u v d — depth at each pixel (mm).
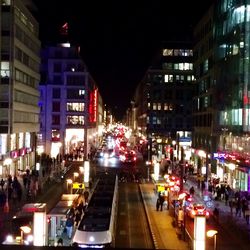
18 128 81062
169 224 47812
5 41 75188
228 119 75938
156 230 45000
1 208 51250
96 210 37812
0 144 73750
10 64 75250
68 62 134625
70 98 133250
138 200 62906
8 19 75125
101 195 45562
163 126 156625
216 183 68000
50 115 132375
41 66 135000
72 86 133500
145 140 146000
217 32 84000
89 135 143500
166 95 157375
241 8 69500
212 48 89562
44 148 131125
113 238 36938
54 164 94500
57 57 135000
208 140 91812
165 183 63562
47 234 32781
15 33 77375
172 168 86375
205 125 95438
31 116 93750
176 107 157375
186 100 157125
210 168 86250
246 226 46750
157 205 54781
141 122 193000
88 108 138125
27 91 89000
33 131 95562
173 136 135750
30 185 64188
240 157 67562
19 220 36031
